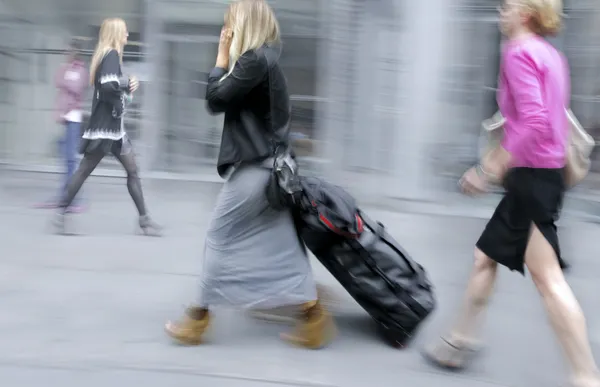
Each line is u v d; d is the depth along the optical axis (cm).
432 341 386
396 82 820
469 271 532
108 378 331
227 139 344
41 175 905
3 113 945
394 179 822
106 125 581
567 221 736
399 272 372
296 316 375
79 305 427
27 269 496
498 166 313
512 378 345
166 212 707
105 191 805
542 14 306
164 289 462
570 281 521
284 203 341
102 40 582
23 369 338
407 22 808
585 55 773
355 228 359
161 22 925
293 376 338
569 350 306
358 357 363
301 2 843
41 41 938
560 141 304
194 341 369
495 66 795
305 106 857
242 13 338
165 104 932
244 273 353
